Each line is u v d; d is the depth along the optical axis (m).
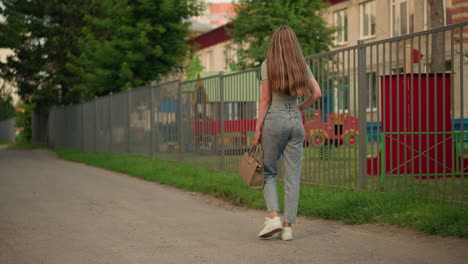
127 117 17.61
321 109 7.70
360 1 24.00
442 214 4.68
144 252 4.36
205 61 39.53
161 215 6.30
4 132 57.88
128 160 14.73
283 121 4.61
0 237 5.08
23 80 31.89
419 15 20.22
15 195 8.43
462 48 5.61
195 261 4.02
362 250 4.16
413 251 4.02
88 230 5.38
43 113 35.28
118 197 8.08
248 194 7.23
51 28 31.27
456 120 7.30
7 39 23.81
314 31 21.16
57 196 8.25
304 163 8.06
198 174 10.16
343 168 7.27
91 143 22.53
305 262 3.88
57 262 4.10
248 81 9.51
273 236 4.86
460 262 3.64
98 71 22.59
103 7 22.88
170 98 13.70
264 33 21.78
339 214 5.51
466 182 7.14
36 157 21.66
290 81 4.53
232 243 4.61
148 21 22.45
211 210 6.66
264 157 4.73
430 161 7.14
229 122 10.28
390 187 6.54
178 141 13.21
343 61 7.33
